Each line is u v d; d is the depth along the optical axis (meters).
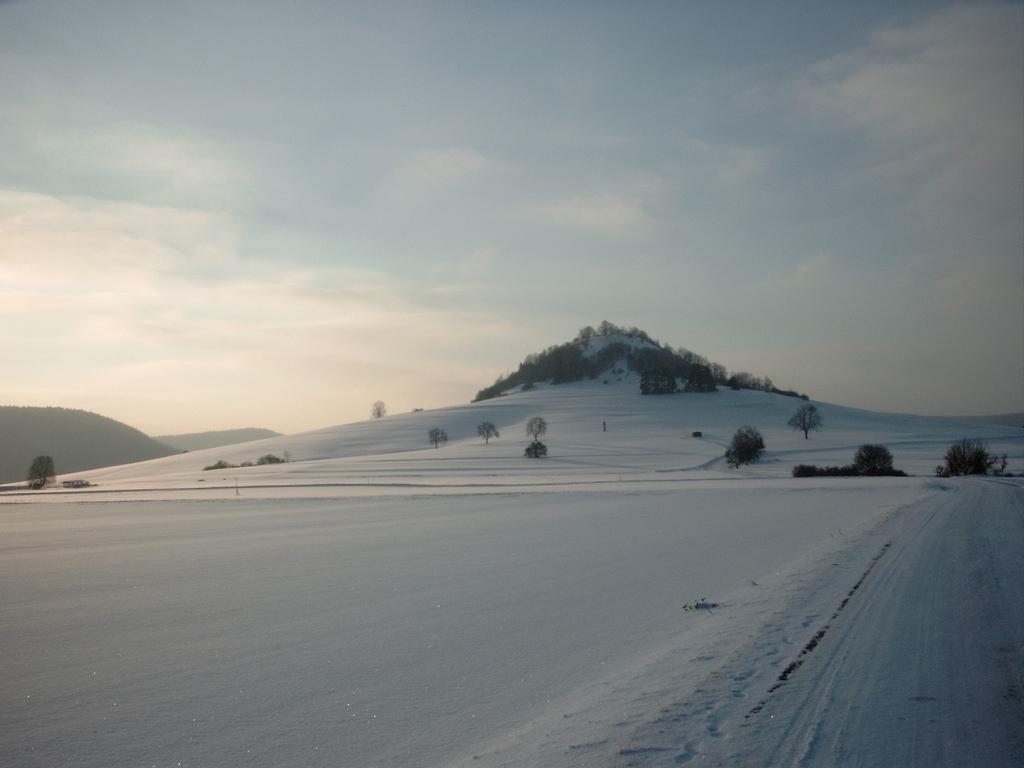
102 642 11.39
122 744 7.21
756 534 22.62
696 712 7.21
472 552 20.22
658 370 190.75
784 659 8.89
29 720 7.98
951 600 11.83
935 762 6.05
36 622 12.96
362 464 98.00
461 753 6.54
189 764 6.66
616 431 136.50
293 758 6.65
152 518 36.84
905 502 32.53
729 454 82.56
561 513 32.47
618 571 16.30
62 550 23.88
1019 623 10.39
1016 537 19.25
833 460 85.81
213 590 15.61
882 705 7.32
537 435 132.75
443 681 8.73
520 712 7.55
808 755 6.19
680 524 26.38
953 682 7.97
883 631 10.05
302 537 25.52
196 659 10.22
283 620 12.44
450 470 86.56
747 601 12.34
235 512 38.94
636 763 6.07
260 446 141.75
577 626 11.21
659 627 10.91
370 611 12.87
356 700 8.16
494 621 11.74
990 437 110.62
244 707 8.12
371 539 24.20
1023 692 7.66
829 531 22.66
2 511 47.41
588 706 7.57
